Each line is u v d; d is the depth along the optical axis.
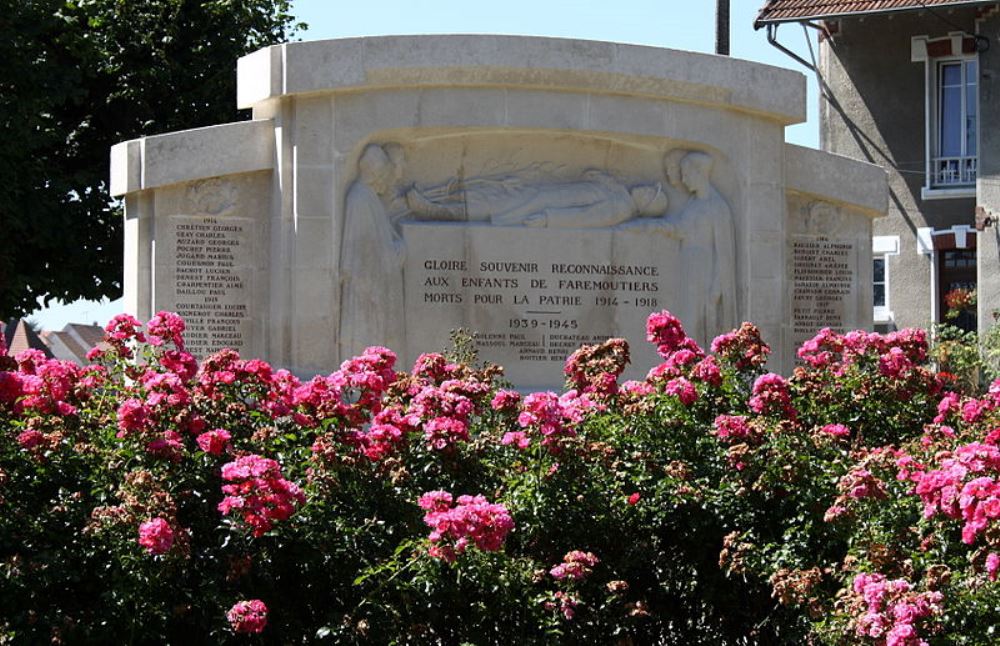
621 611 7.99
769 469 8.31
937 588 6.95
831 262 15.27
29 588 7.25
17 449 7.80
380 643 7.49
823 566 8.02
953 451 8.12
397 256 13.62
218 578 7.50
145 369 9.18
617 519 8.25
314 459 7.91
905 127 29.59
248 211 13.52
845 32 29.89
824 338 10.56
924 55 29.28
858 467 7.96
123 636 7.32
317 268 13.37
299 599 7.79
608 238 14.20
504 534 7.27
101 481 7.69
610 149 14.33
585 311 14.12
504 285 13.95
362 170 13.57
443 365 9.33
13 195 24.56
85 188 26.88
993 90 28.38
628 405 8.87
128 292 13.51
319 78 13.27
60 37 25.78
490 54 13.65
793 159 14.98
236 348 13.43
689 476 8.41
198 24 28.44
